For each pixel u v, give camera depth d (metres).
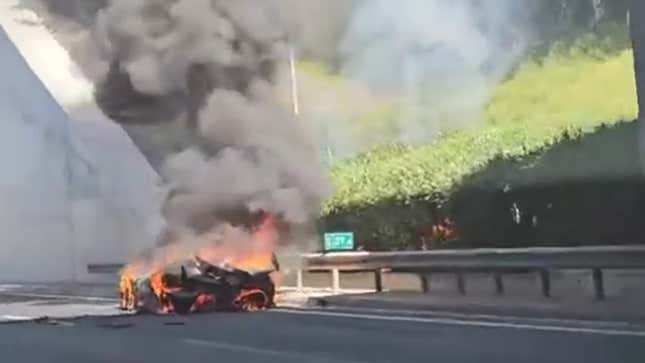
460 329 12.00
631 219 15.77
